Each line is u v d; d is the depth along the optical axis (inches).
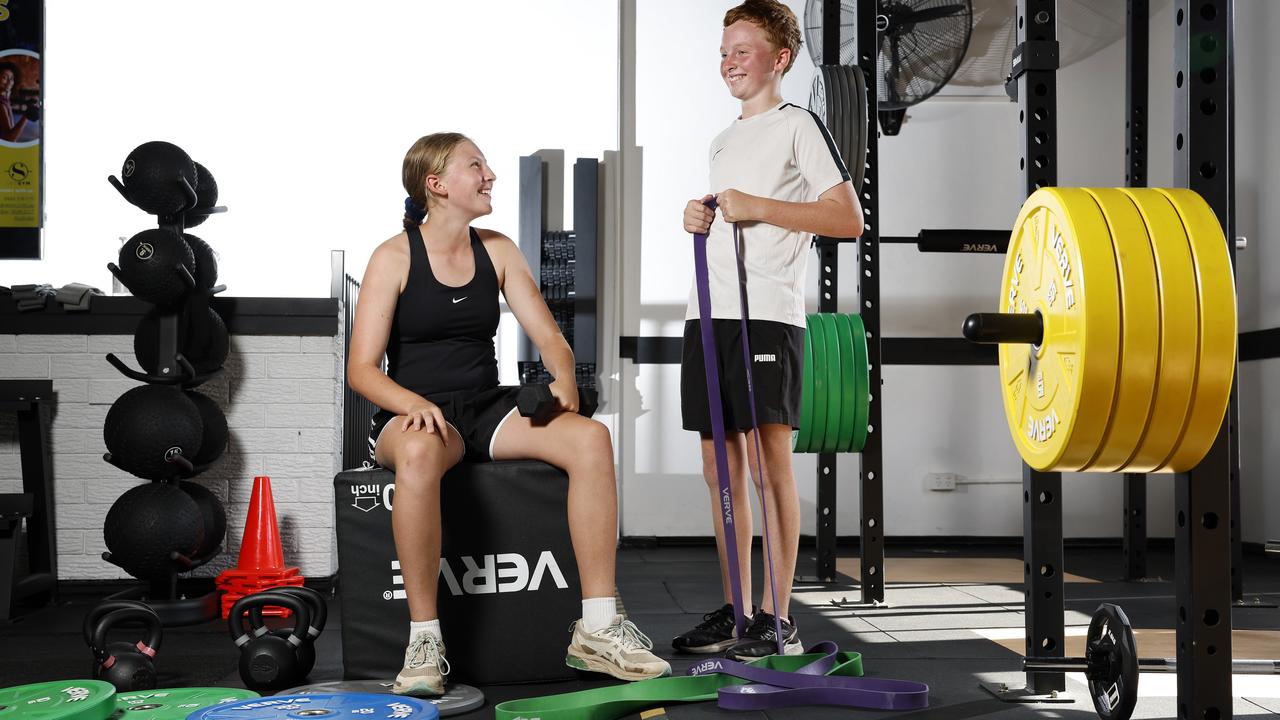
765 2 110.4
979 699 86.0
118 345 154.6
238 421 154.6
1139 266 63.2
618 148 232.4
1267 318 216.5
